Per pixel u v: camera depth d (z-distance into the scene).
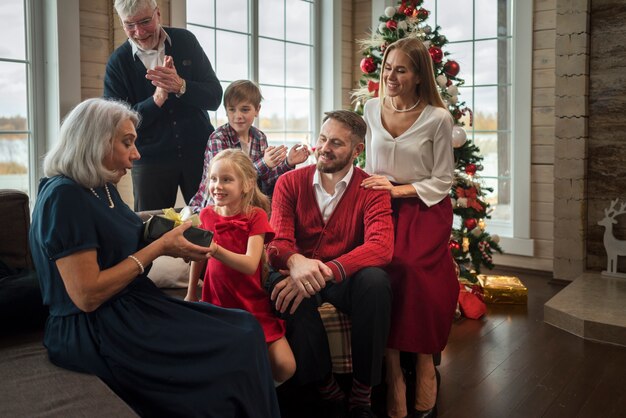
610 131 4.42
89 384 1.77
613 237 4.39
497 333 3.57
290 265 2.33
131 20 3.08
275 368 2.22
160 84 3.11
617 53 4.34
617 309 3.64
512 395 2.74
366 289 2.27
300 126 5.36
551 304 3.76
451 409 2.60
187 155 3.39
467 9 5.16
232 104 3.17
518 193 4.91
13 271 2.28
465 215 4.04
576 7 4.36
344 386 2.71
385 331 2.32
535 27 4.75
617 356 3.20
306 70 5.37
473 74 5.17
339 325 2.47
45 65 3.55
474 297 3.90
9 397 1.68
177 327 1.92
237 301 2.29
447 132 2.61
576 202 4.50
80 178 1.87
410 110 2.67
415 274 2.45
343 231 2.48
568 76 4.44
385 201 2.48
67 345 1.88
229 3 4.68
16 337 2.15
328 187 2.52
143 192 3.40
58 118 3.51
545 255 4.86
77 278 1.80
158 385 1.86
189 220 2.07
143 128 3.28
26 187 3.58
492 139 5.12
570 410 2.59
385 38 4.04
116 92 3.28
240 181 2.30
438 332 2.48
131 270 1.88
